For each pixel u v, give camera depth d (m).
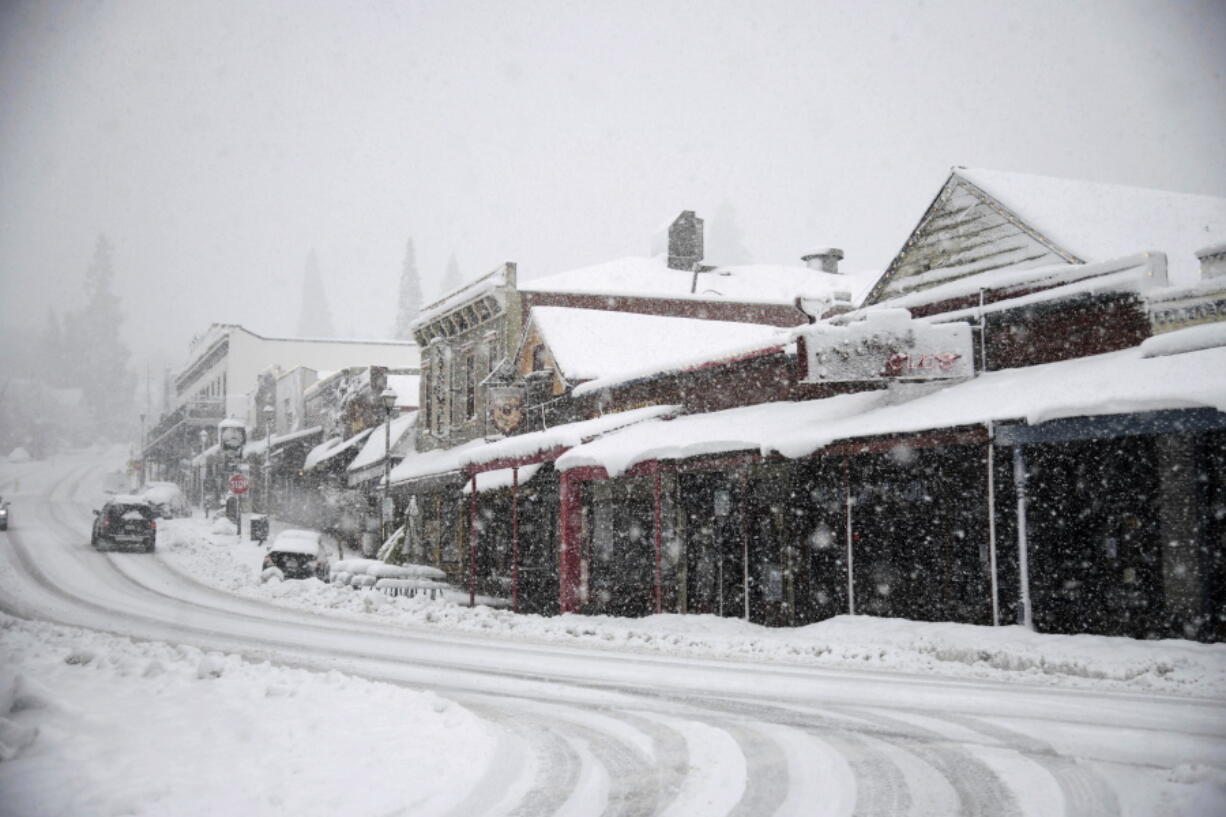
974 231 22.78
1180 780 6.48
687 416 24.00
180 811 6.23
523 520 29.56
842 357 17.12
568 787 6.95
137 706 9.65
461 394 36.41
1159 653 12.56
